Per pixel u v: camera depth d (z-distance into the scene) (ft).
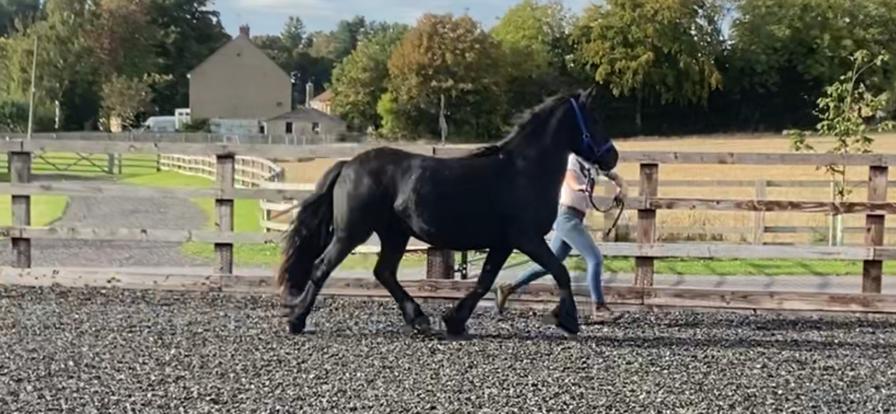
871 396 21.62
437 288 33.22
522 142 27.37
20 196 34.76
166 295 33.71
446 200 26.68
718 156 32.24
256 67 299.99
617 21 230.68
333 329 28.53
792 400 21.11
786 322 31.55
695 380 22.85
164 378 22.06
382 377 22.52
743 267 44.98
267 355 24.75
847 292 33.68
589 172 30.01
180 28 341.62
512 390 21.44
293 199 34.01
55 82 267.39
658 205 32.37
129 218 70.03
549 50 242.99
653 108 234.79
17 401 19.85
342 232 27.14
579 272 40.04
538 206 27.14
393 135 231.30
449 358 24.84
